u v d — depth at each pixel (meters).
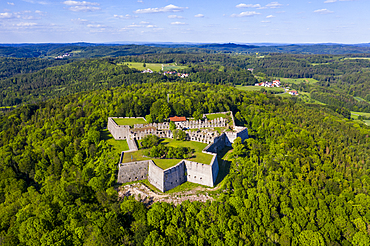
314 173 173.38
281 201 137.62
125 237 111.94
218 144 189.62
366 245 119.31
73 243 112.62
